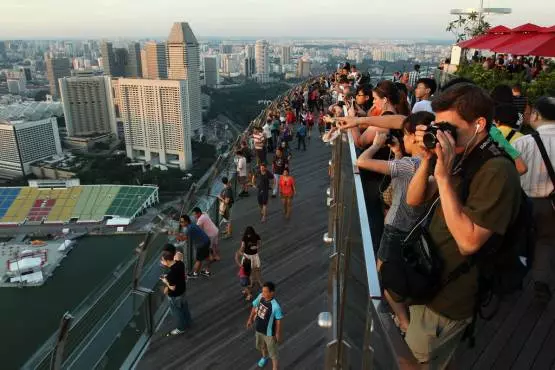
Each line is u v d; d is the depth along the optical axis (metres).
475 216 1.31
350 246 2.14
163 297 5.37
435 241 1.60
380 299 1.37
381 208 2.84
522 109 5.23
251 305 5.58
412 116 1.87
